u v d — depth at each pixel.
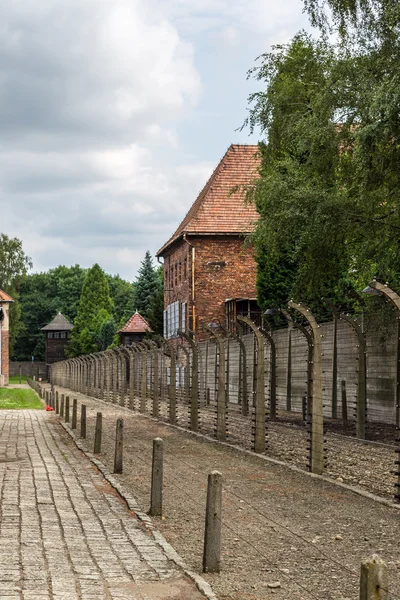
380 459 15.50
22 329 155.62
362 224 26.39
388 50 25.27
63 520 10.87
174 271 68.06
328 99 26.06
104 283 149.75
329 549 9.48
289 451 19.41
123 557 8.80
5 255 133.25
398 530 10.51
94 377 60.78
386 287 13.89
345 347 26.94
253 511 11.82
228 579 8.18
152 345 36.06
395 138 22.75
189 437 24.48
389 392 23.92
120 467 15.98
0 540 9.46
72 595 7.18
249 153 64.69
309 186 27.25
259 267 44.38
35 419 34.00
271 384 28.64
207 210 61.25
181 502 12.66
